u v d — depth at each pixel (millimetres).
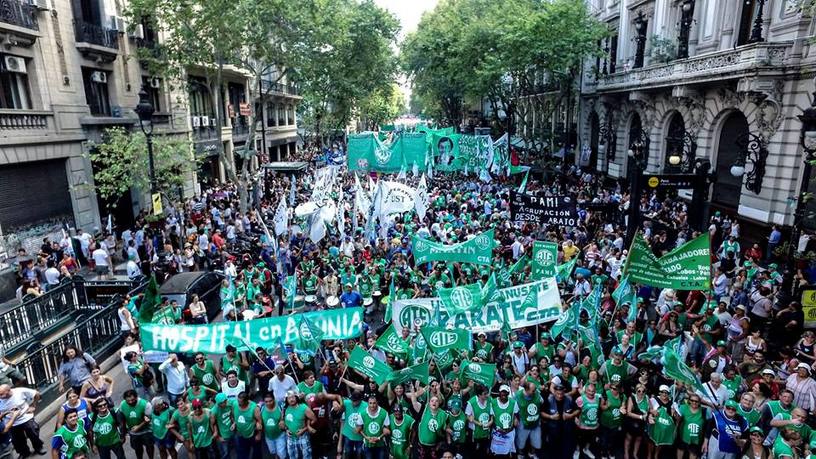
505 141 30938
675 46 28031
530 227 18125
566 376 9375
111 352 13461
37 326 13281
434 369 9805
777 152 20203
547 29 30281
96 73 23766
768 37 21047
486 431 8656
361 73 43656
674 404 8531
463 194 27953
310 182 34031
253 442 8680
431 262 16172
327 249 18000
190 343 9445
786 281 12719
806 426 7734
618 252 15258
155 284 10281
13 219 19516
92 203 23469
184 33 23031
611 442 8930
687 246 11203
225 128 38219
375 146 32844
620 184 32906
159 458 9500
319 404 8836
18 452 9344
